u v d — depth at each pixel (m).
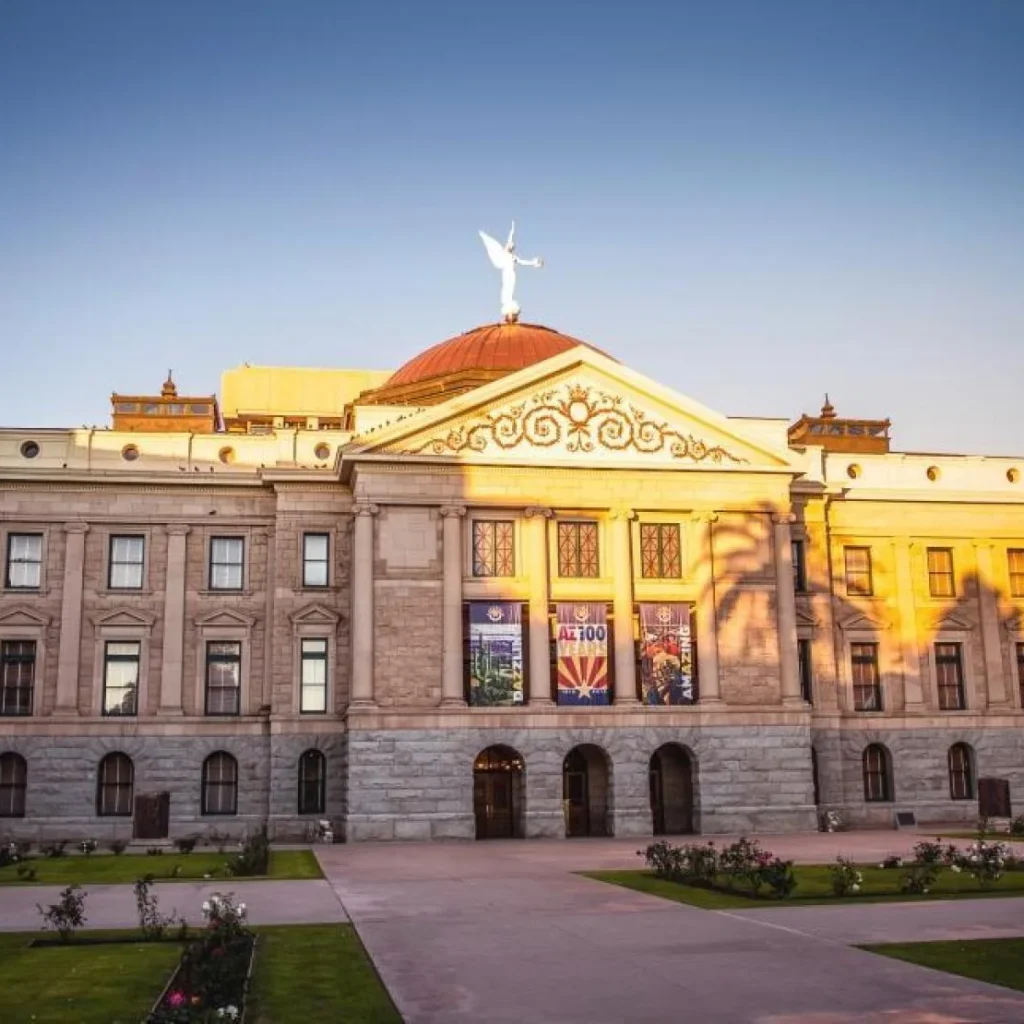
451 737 60.12
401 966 23.38
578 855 48.81
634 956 24.19
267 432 73.62
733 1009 19.55
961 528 73.31
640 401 64.81
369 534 61.50
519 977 22.22
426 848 54.47
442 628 61.34
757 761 63.03
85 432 66.12
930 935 26.59
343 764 63.09
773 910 30.67
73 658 64.06
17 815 62.88
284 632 64.62
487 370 74.81
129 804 63.56
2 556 64.56
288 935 27.27
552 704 61.41
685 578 64.69
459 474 62.62
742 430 65.06
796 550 70.56
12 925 29.59
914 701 70.81
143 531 65.94
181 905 33.22
